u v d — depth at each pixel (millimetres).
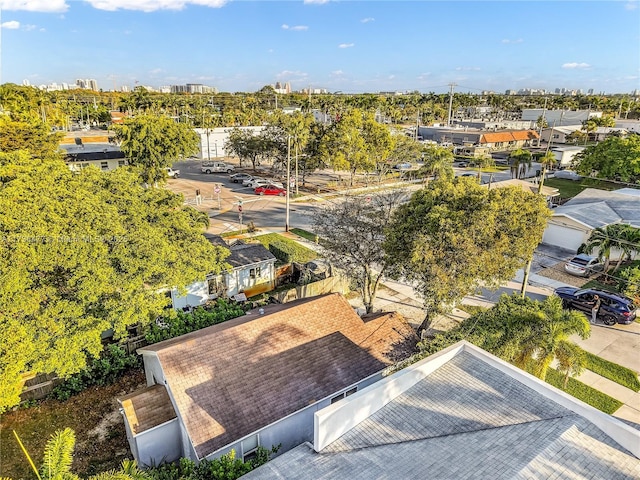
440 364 12625
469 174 61906
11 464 14289
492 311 18047
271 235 36656
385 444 10086
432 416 10758
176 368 13609
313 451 10375
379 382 11383
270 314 16719
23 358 13016
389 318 18594
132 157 43500
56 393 17281
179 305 24109
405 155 58125
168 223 19719
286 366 15008
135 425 13195
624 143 52188
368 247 21641
